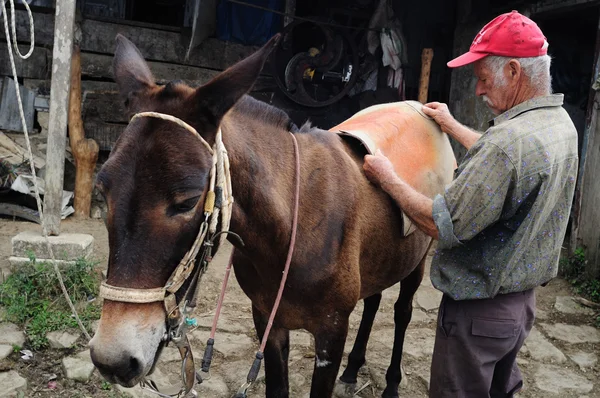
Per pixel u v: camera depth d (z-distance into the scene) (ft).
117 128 22.45
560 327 13.32
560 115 6.11
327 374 7.16
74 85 18.85
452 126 9.29
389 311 13.60
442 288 6.43
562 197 6.29
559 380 10.96
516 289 6.27
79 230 18.01
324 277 6.67
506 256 6.04
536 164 5.73
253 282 7.18
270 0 24.43
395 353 9.93
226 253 16.93
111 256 5.00
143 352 4.95
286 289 6.73
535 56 5.97
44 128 22.29
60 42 12.48
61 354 10.46
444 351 6.59
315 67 24.29
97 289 12.69
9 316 11.32
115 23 22.97
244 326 12.37
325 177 6.81
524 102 6.09
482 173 5.75
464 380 6.56
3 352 10.15
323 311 6.89
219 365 10.76
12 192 18.45
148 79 5.88
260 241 6.26
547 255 6.37
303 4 25.70
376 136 8.01
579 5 17.93
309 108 25.38
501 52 6.04
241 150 5.83
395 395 9.86
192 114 5.12
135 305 4.93
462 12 24.29
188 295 5.65
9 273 13.47
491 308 6.33
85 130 22.06
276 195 6.18
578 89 24.50
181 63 24.02
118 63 6.01
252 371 6.47
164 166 4.84
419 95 22.24
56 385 9.64
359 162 7.63
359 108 25.31
